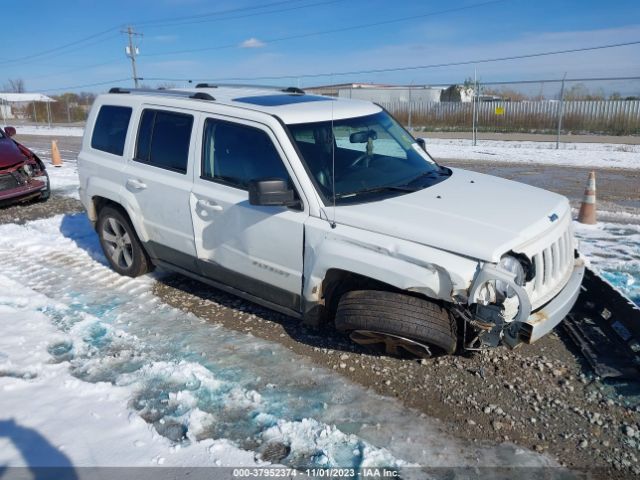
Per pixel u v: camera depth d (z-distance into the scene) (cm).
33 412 348
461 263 336
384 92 3098
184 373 391
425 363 402
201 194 461
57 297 540
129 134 538
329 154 421
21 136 3000
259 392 371
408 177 445
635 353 392
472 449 314
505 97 2766
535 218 379
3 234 758
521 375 386
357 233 371
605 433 326
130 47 4669
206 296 536
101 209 594
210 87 596
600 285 443
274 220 411
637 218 843
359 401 360
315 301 403
